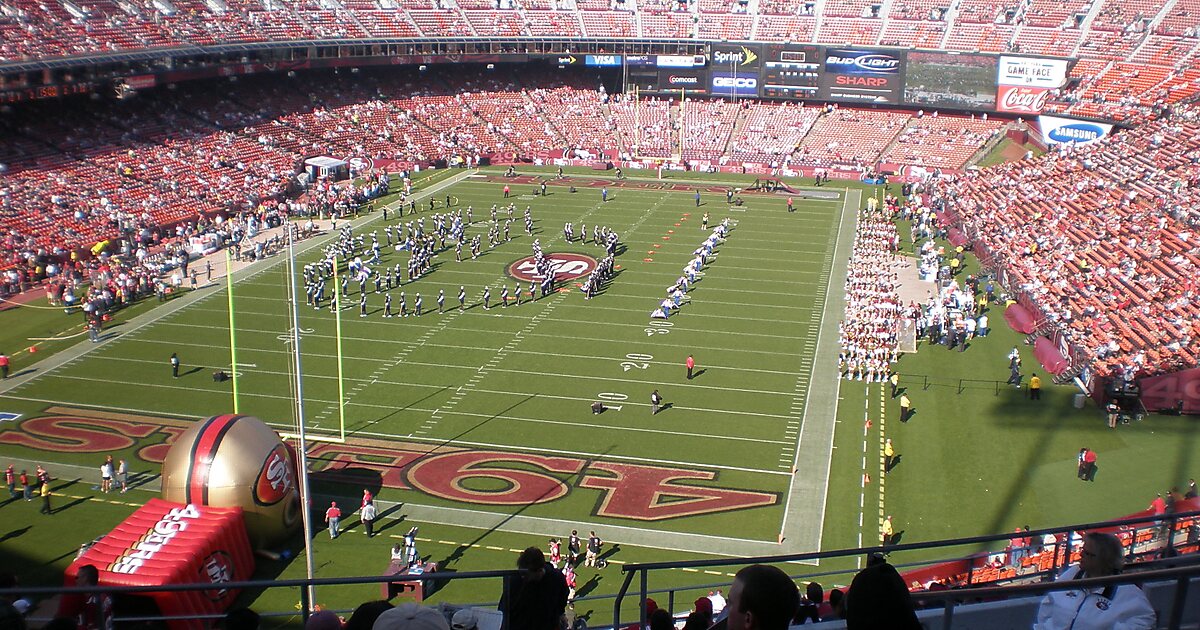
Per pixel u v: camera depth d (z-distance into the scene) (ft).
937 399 131.03
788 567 92.53
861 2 325.21
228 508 89.04
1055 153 245.24
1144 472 109.70
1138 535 62.03
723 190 267.80
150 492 106.42
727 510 102.94
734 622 20.27
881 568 20.89
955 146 290.56
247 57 269.23
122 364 142.92
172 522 85.20
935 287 181.57
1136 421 123.44
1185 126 221.05
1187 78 260.42
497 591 89.10
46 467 111.65
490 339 152.46
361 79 321.52
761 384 135.85
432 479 108.99
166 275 186.91
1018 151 280.72
